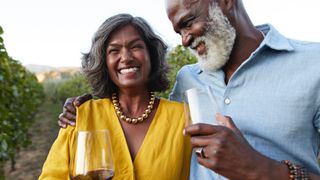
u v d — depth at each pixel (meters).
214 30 0.71
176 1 0.71
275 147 0.73
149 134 0.75
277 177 0.59
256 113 0.72
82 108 0.76
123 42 0.75
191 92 0.63
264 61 0.73
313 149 0.73
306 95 0.70
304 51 0.71
